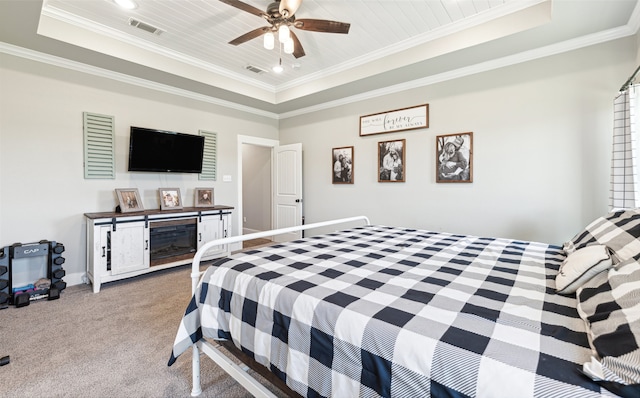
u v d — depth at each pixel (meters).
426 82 3.66
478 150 3.33
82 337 2.11
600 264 1.06
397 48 3.31
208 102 4.48
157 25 2.93
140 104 3.75
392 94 4.00
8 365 1.78
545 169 2.94
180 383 1.65
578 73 2.74
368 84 3.88
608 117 2.62
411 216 3.89
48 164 3.07
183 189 4.21
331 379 0.96
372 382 0.87
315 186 5.00
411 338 0.83
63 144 3.16
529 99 3.00
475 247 1.98
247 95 4.39
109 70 3.43
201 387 1.62
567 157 2.82
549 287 1.22
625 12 2.30
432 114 3.66
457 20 2.82
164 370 1.76
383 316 0.95
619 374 0.61
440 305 1.03
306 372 1.03
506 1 2.54
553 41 2.75
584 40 2.67
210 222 3.99
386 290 1.17
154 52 3.36
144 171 3.76
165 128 3.99
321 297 1.10
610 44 2.59
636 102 2.14
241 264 1.53
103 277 3.03
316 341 1.02
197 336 1.49
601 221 1.68
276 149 5.48
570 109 2.79
